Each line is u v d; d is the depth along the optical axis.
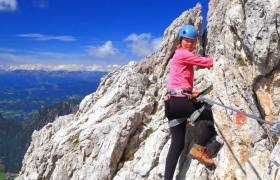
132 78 20.42
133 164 16.30
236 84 12.44
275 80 11.57
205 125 12.70
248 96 12.14
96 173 16.78
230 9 12.23
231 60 12.69
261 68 11.56
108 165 16.66
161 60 21.16
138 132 17.62
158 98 19.50
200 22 20.20
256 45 11.34
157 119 17.95
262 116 12.03
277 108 11.59
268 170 10.20
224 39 13.06
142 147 17.02
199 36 19.41
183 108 11.77
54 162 18.98
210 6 19.56
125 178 15.97
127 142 17.33
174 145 12.15
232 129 12.21
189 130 14.22
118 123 17.88
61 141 19.30
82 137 18.41
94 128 18.34
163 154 15.19
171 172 12.20
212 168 13.06
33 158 21.00
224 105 11.65
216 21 18.06
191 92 12.08
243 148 11.93
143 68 21.77
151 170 15.28
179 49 12.33
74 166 18.09
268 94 11.82
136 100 20.00
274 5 11.02
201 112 11.87
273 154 10.20
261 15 11.23
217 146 13.52
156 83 20.44
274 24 11.05
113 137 17.20
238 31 11.84
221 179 12.19
